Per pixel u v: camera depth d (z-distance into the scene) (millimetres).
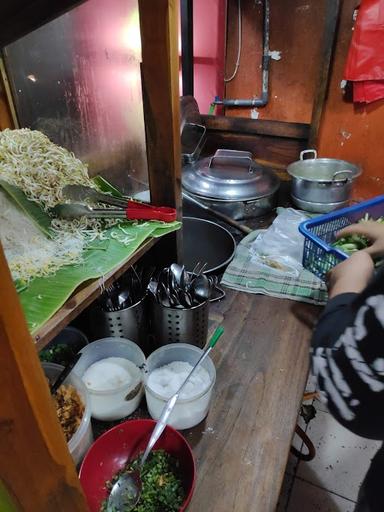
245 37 2039
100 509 634
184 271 911
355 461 1406
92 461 655
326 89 1736
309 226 1252
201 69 2186
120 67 1173
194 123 1876
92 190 795
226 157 1649
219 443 733
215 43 2088
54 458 403
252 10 1956
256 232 1415
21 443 364
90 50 1070
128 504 635
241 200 1485
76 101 1089
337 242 1133
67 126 1089
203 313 881
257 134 1891
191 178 1596
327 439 1486
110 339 839
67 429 669
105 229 753
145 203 844
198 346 926
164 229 760
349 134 1786
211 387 752
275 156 1909
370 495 649
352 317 429
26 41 911
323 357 475
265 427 764
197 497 646
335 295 550
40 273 600
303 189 1566
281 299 1118
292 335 991
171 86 731
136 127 1290
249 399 820
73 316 557
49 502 418
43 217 700
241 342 969
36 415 367
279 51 2000
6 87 910
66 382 734
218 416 786
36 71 962
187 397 725
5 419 343
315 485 1339
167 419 683
